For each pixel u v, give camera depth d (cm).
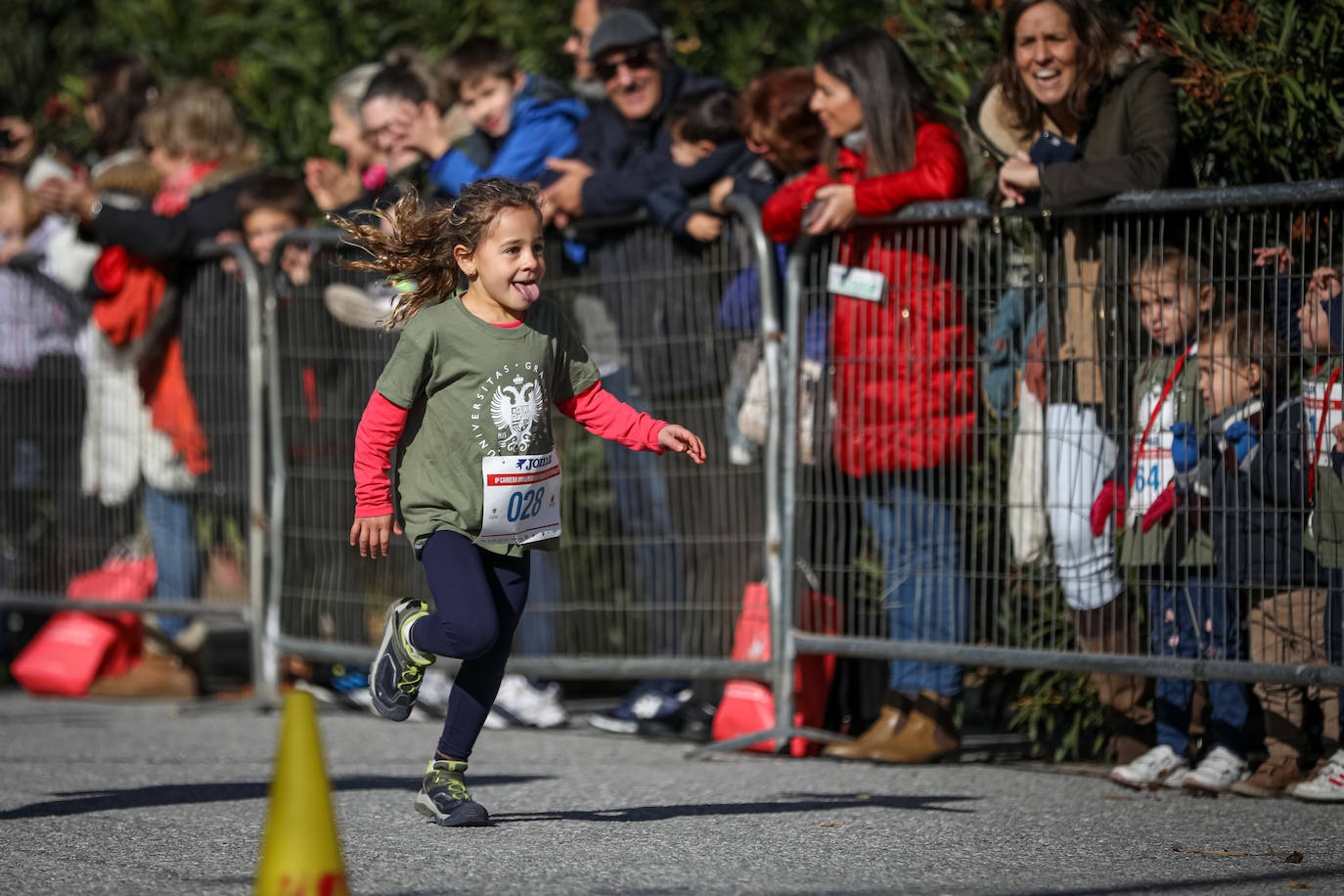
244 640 2875
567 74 2714
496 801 1585
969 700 2119
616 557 2086
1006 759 1923
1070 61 1736
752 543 1973
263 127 2881
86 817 1500
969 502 1841
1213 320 1659
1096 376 1733
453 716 1463
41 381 2511
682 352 2009
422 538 1409
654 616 2041
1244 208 1675
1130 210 1689
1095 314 1730
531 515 1433
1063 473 1753
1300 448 1619
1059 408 1756
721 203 1956
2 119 2970
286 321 2262
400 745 1977
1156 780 1681
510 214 1380
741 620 1975
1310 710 1730
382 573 2225
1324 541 1606
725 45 2725
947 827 1455
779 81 2005
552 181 2070
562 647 2111
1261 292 1652
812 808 1548
